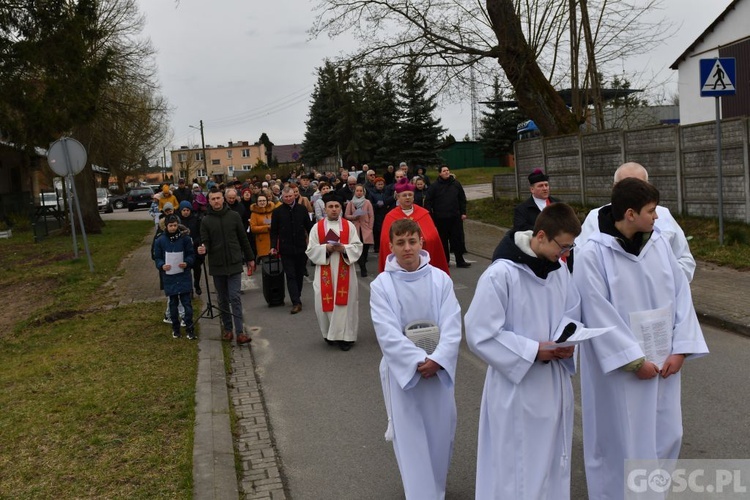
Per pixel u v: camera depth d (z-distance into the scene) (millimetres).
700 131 13367
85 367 7148
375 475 4633
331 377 6906
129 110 27609
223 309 8492
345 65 19359
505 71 18906
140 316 9727
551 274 3477
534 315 3439
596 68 19984
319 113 55219
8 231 25172
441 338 3826
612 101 26062
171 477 4438
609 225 3674
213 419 5539
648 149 14961
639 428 3576
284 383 6773
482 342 3414
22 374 7031
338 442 5219
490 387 3561
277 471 4734
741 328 7605
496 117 52031
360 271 13672
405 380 3701
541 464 3383
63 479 4465
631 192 3525
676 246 4828
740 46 20078
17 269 16156
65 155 13859
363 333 8766
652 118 28703
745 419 5180
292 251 10133
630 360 3475
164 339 8344
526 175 21078
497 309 3406
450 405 3912
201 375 6730
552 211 3348
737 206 12711
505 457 3445
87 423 5465
